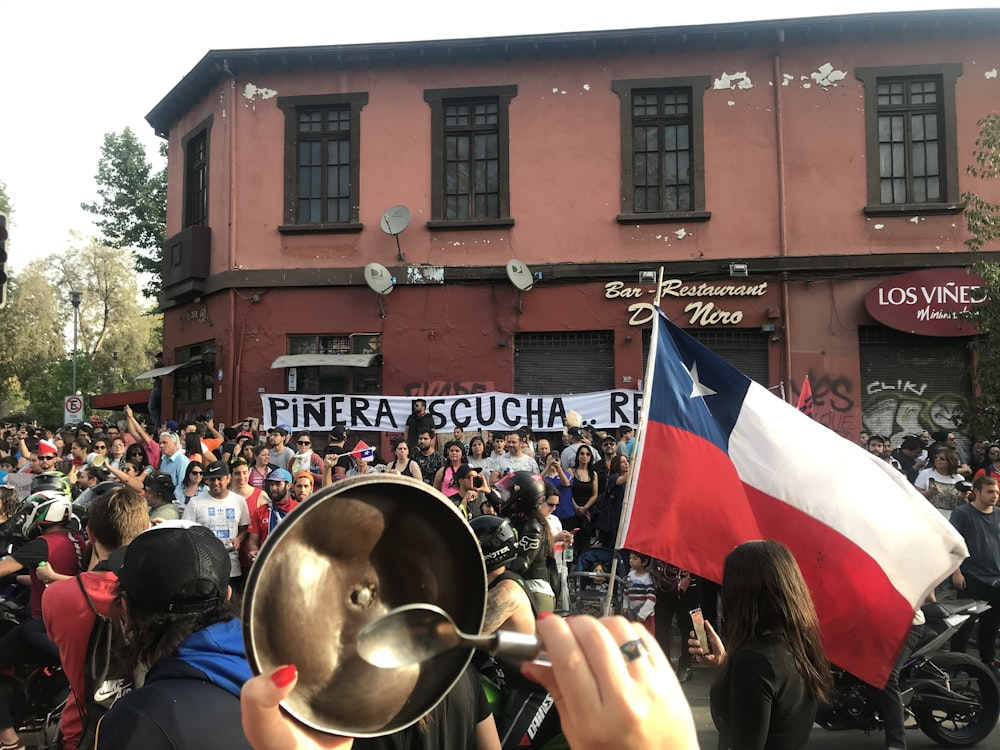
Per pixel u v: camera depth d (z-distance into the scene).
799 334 13.45
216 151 15.14
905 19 13.31
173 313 16.22
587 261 13.95
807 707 2.66
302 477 7.38
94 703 2.55
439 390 13.91
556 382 13.92
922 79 13.71
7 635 4.71
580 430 10.85
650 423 3.88
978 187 13.43
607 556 8.27
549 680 0.69
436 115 14.38
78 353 41.41
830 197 13.63
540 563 3.51
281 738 0.86
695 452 3.76
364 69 14.54
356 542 0.83
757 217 13.71
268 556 0.78
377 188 14.38
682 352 3.94
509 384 13.82
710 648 2.97
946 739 5.21
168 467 8.81
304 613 0.80
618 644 0.70
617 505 8.38
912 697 5.14
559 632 0.70
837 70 13.73
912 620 3.21
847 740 5.30
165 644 1.71
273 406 13.43
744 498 3.61
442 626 0.69
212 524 6.88
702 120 13.93
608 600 3.65
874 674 3.23
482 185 14.39
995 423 10.52
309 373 14.18
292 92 14.64
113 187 28.89
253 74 14.73
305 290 14.32
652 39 13.84
